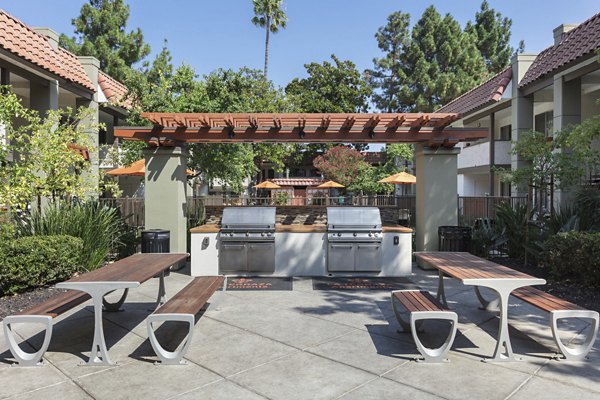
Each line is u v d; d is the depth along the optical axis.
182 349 4.13
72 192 8.17
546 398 3.42
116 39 32.03
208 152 13.77
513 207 10.90
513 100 16.02
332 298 6.72
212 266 8.53
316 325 5.34
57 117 8.32
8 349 4.52
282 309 6.08
